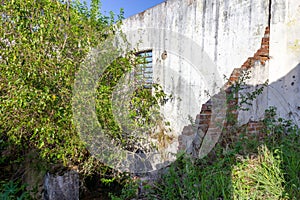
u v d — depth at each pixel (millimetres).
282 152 2670
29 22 2779
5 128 2873
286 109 3471
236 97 3748
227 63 3844
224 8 3863
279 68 3500
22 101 2604
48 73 2797
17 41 2744
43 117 2762
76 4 3213
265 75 3607
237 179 2488
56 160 2969
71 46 3010
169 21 4762
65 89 2848
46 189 2895
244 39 3658
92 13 3371
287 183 2318
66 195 2912
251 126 3703
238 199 2252
